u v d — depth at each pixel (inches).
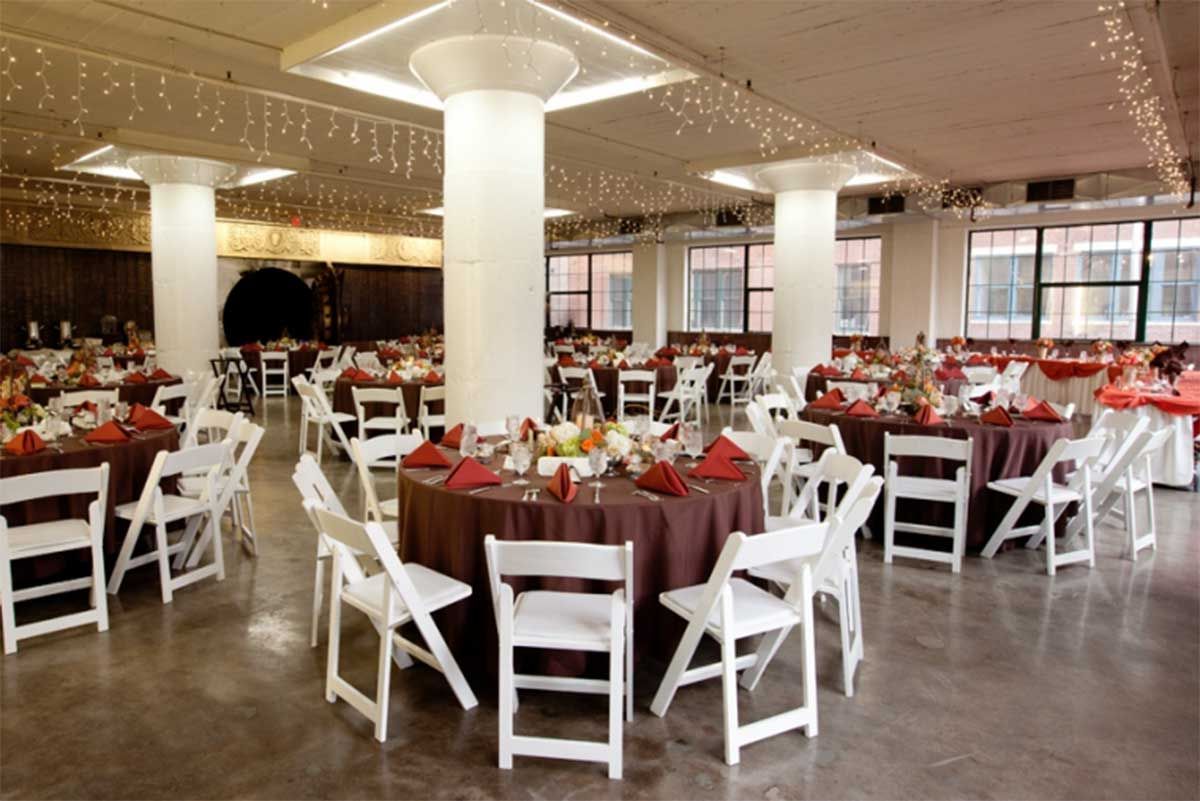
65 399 282.7
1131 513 207.2
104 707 129.3
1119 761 115.0
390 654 124.3
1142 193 443.2
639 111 324.8
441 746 118.2
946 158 419.8
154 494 171.2
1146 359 413.1
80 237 605.6
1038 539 213.3
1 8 216.1
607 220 692.1
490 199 238.5
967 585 187.6
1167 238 490.0
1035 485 195.8
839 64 262.1
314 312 760.3
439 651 124.0
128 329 571.5
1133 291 505.0
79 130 356.2
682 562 133.0
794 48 245.9
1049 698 133.6
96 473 153.3
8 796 106.0
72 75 277.9
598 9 211.5
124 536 190.1
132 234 631.2
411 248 808.3
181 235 419.5
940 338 573.0
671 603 124.4
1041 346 485.7
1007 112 325.1
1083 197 462.3
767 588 169.2
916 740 120.4
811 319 418.3
